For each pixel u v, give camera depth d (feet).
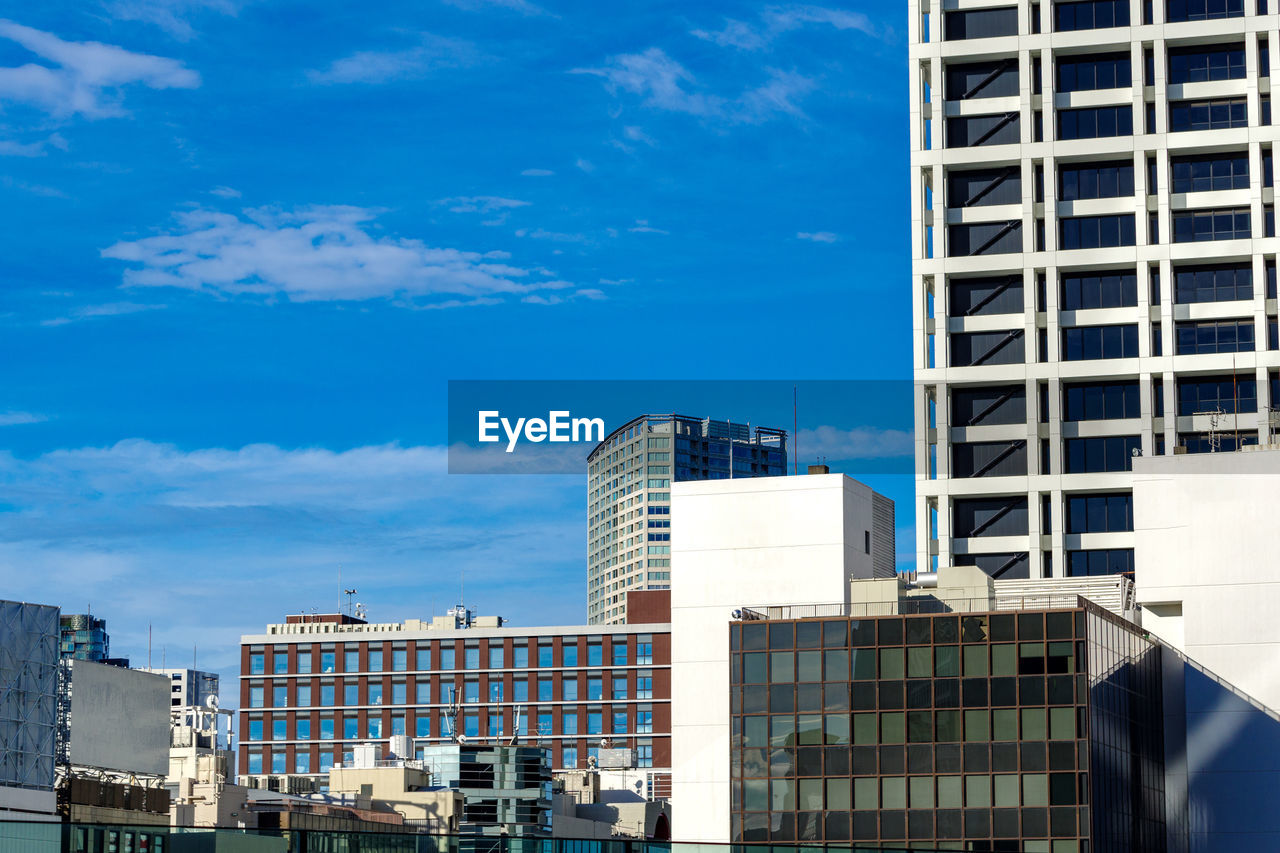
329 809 558.97
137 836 302.45
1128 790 477.36
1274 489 531.09
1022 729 448.65
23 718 484.33
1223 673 521.24
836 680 465.88
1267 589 524.11
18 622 489.67
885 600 486.79
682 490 583.58
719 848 384.27
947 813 449.48
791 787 462.60
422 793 636.89
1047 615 454.81
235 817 518.78
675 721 568.41
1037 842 441.27
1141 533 540.52
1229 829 508.94
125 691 526.98
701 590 575.79
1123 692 482.28
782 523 573.33
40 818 456.86
